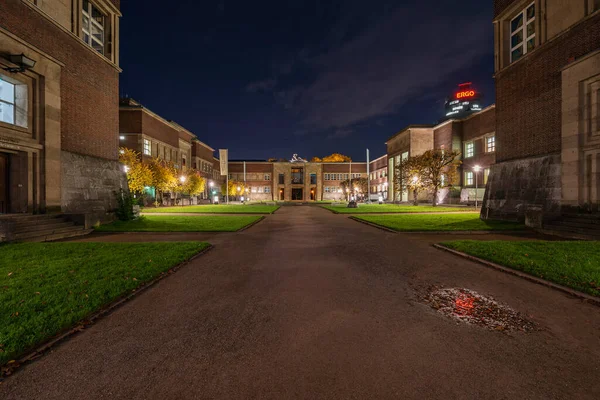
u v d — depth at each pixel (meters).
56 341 3.74
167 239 12.39
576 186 14.62
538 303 5.12
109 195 19.73
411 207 37.41
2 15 13.21
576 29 15.10
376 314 4.64
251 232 14.55
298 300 5.24
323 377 3.03
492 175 20.97
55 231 12.89
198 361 3.34
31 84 14.76
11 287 5.53
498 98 20.89
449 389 2.85
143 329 4.14
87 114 18.22
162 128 45.91
